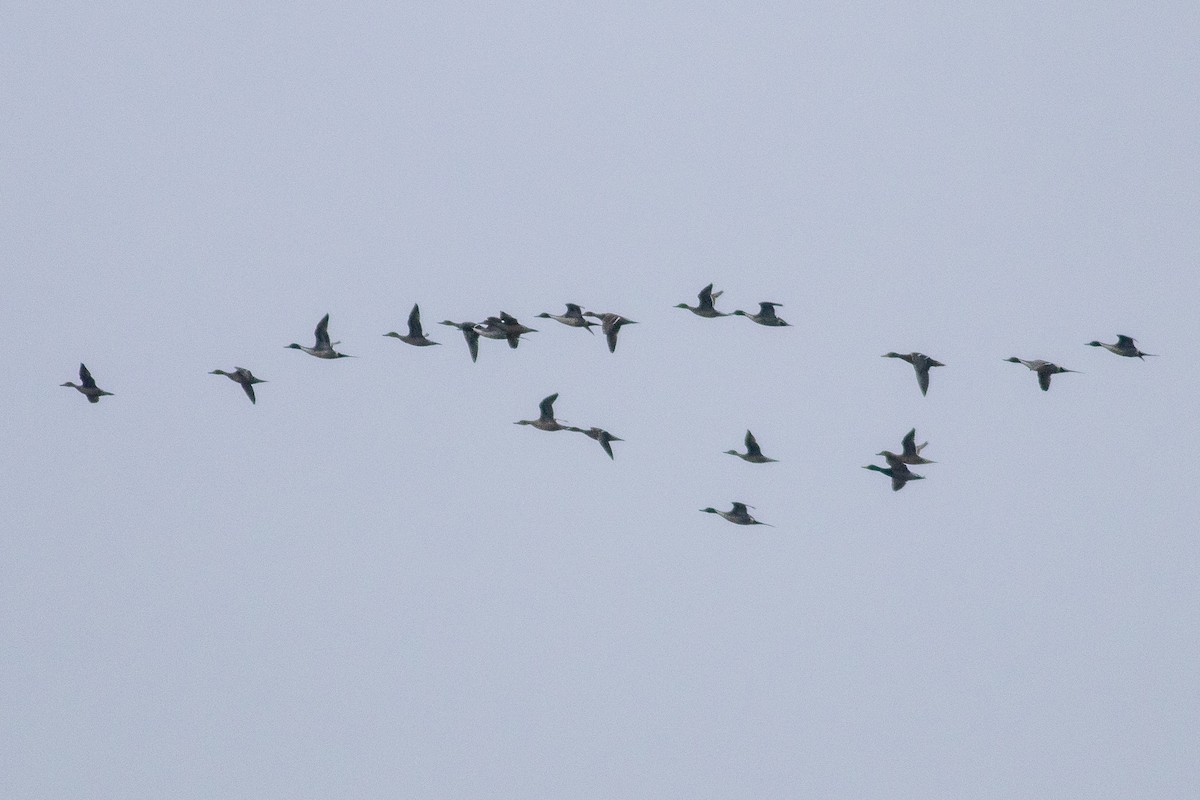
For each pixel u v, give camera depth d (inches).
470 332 3577.8
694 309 3575.3
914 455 3526.1
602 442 3540.8
